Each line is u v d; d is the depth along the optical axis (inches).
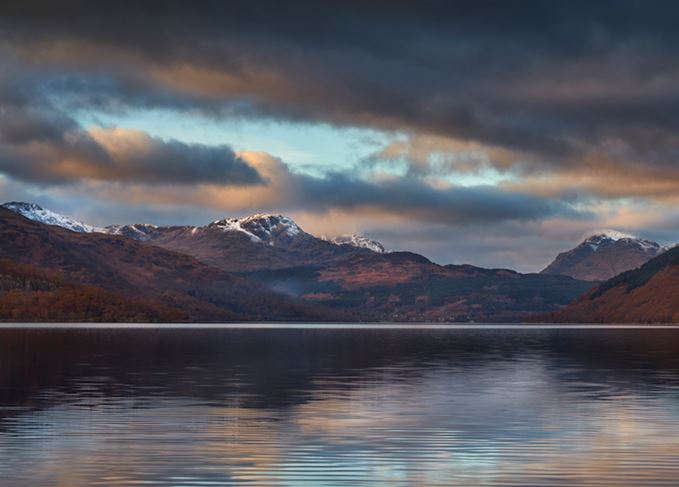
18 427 1802.4
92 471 1354.6
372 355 4680.1
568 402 2282.2
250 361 4030.5
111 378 2974.9
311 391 2576.3
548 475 1337.4
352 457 1485.0
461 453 1523.1
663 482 1288.1
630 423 1882.4
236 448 1562.5
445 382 2901.1
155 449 1549.0
